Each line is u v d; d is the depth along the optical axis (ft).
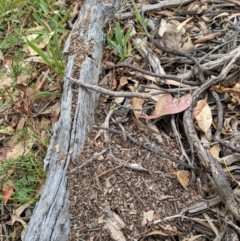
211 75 2.30
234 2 2.75
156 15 2.77
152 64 2.40
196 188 1.97
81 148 2.08
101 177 1.99
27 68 2.68
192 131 2.04
